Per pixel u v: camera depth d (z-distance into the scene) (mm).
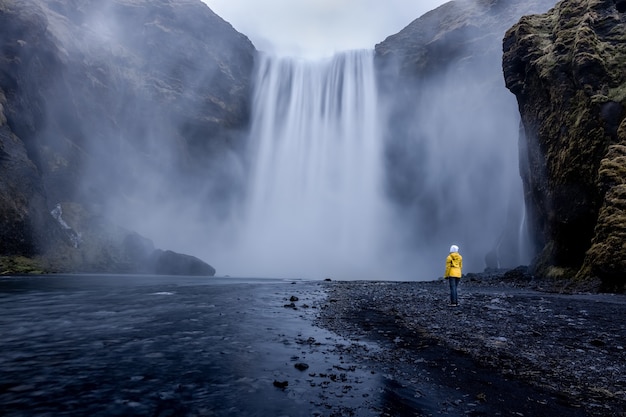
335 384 6707
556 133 29031
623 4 29156
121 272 42625
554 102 29531
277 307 14852
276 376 7035
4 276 29266
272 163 71750
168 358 7980
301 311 14047
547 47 31953
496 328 11219
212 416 5348
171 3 68500
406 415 5562
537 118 31984
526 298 16703
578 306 14281
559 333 10562
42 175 42281
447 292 20484
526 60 33688
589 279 21609
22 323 11195
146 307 14461
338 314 13555
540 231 33062
